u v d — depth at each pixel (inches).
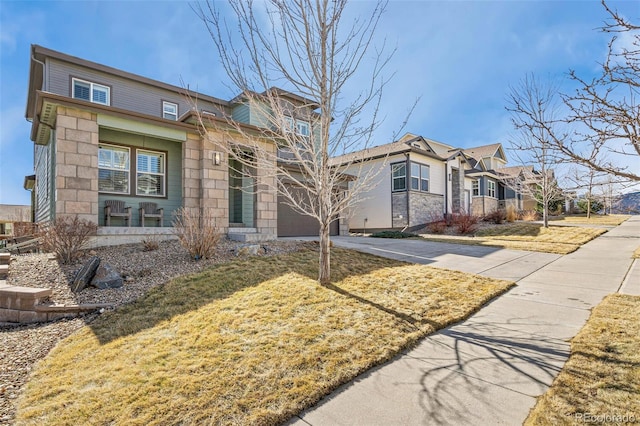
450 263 301.0
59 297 202.4
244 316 168.9
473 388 109.7
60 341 157.9
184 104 551.5
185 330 156.5
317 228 566.6
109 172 355.6
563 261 311.3
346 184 589.9
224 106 579.8
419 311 176.4
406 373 120.5
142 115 334.3
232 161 457.4
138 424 95.3
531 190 737.6
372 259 302.7
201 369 122.6
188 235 282.4
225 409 100.7
